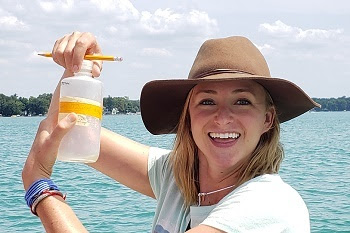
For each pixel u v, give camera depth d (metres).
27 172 1.07
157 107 1.35
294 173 7.41
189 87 1.27
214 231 1.09
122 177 1.43
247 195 1.14
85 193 5.62
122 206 4.87
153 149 1.44
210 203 1.28
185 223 1.28
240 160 1.25
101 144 1.43
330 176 7.05
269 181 1.19
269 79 1.18
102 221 4.30
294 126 26.50
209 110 1.23
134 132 18.77
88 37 1.10
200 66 1.23
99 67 1.11
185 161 1.32
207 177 1.29
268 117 1.27
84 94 1.07
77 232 1.03
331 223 4.18
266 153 1.25
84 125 1.07
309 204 5.00
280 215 1.12
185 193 1.30
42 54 1.12
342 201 5.12
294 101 1.27
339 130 21.34
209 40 1.26
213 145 1.23
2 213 4.64
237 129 1.22
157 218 1.34
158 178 1.39
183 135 1.32
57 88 1.15
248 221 1.10
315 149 11.55
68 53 1.09
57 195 1.06
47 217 1.04
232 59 1.21
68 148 1.07
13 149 12.02
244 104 1.22
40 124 1.12
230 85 1.21
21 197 5.39
